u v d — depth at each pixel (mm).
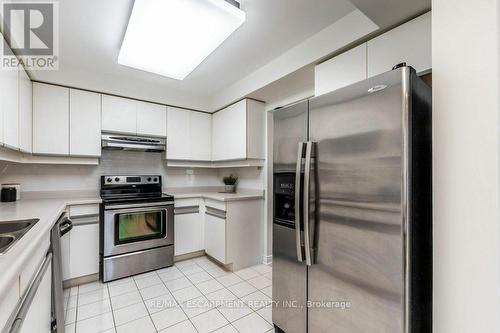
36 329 1047
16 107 1833
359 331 1264
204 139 3553
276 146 1801
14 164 2523
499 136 871
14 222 1344
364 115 1253
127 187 3100
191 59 2086
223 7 1478
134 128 2955
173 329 1803
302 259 1549
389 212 1146
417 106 1164
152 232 2854
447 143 1005
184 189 3652
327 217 1426
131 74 2783
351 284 1303
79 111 2611
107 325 1840
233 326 1848
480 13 922
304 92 2625
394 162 1129
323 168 1450
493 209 878
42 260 1243
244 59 2426
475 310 914
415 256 1133
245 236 3020
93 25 1830
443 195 1013
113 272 2584
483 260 898
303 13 1729
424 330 1188
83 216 2500
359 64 1727
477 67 927
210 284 2537
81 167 2900
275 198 1806
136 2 1416
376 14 1425
